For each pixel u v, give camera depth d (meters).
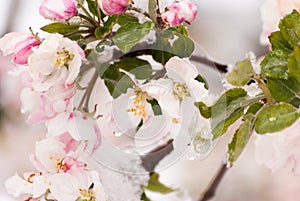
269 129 0.62
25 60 0.64
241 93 0.64
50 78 0.63
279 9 0.73
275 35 0.66
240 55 1.30
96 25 0.65
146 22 0.63
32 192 0.67
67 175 0.65
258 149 0.70
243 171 1.33
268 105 0.64
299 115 0.63
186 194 0.83
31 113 0.67
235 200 1.31
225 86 0.66
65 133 0.66
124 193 0.67
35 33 0.65
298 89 0.64
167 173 0.94
